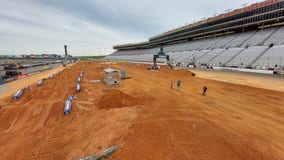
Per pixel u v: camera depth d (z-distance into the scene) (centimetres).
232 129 952
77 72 4619
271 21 4825
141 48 14725
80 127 1038
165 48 10294
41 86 2503
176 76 3547
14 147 848
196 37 8444
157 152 709
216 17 6556
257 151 734
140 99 1658
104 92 2073
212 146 752
